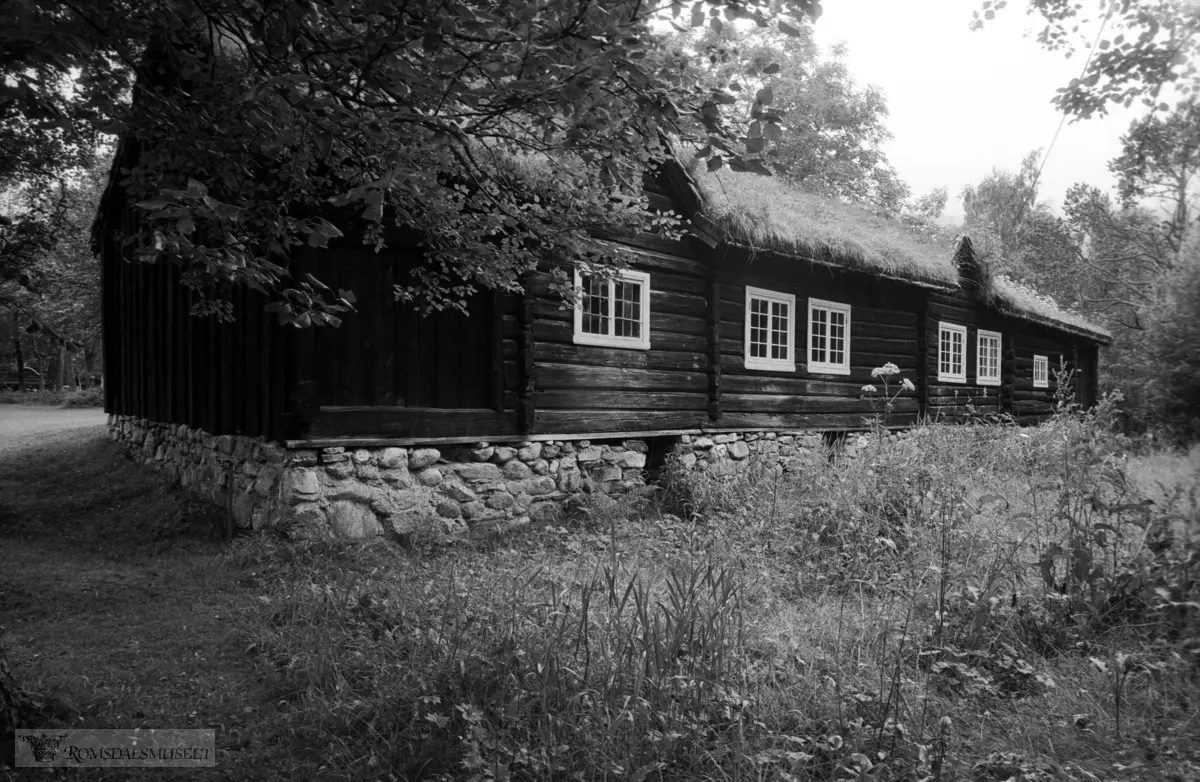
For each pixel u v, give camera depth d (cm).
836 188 2431
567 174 564
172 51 407
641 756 325
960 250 1630
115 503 980
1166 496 482
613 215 592
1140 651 419
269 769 339
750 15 332
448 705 371
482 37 361
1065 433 625
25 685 404
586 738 334
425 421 804
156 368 1116
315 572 648
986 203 3434
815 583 579
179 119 427
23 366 3628
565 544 766
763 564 607
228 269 368
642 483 1013
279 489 738
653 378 1016
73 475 1139
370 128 381
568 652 407
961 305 1638
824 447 1153
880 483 737
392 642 449
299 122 406
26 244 456
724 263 1115
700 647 403
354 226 759
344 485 755
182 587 625
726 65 366
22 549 791
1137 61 551
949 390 1584
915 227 1711
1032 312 1784
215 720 383
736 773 303
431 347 823
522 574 605
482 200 551
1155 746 330
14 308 384
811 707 378
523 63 343
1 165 572
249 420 807
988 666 427
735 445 1134
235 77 404
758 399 1173
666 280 1034
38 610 555
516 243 591
